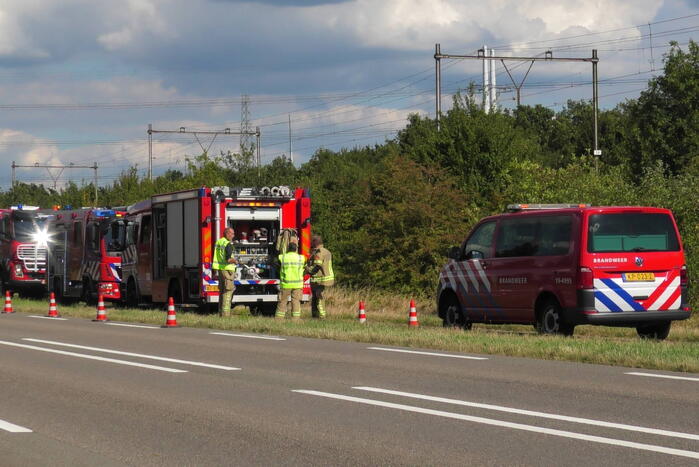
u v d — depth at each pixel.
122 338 19.69
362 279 36.59
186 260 28.45
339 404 10.88
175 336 20.02
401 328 20.61
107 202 69.62
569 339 17.08
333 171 62.47
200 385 12.57
